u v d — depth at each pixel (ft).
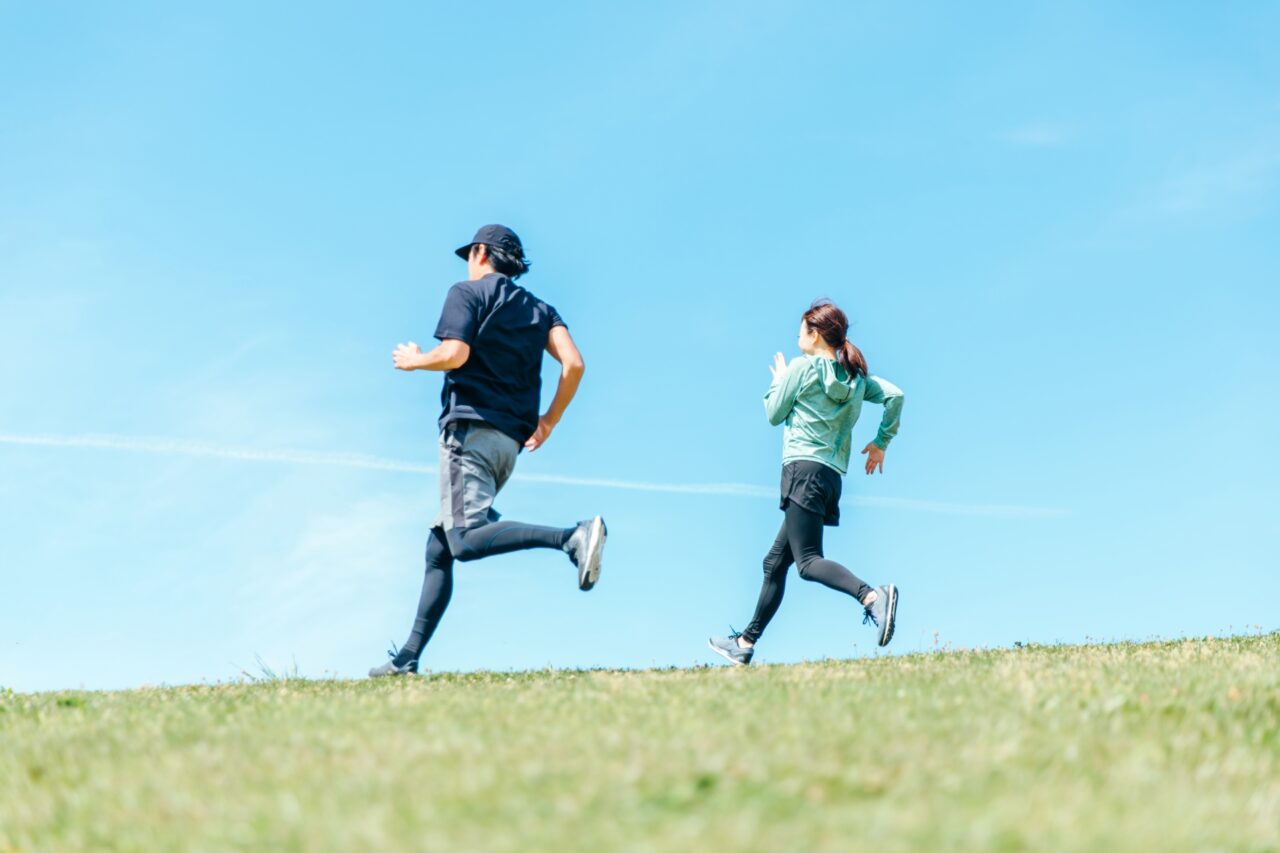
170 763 13.41
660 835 9.80
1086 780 11.91
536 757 12.49
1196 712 15.12
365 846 9.91
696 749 12.61
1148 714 15.03
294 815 10.88
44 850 10.98
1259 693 16.08
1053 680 17.84
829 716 14.66
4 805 12.49
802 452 25.64
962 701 15.79
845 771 11.72
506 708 16.20
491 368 21.76
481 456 21.56
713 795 10.89
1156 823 10.53
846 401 25.72
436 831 10.07
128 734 15.69
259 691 21.61
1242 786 12.36
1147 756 13.06
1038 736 13.57
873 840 9.70
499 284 22.38
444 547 23.25
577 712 15.57
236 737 14.85
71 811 12.05
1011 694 16.51
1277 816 11.32
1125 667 19.75
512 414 21.79
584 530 19.49
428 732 14.25
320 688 21.77
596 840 9.69
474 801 10.89
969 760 12.34
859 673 20.27
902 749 12.61
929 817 10.31
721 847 9.50
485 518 21.62
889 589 23.99
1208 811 11.16
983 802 10.90
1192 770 12.82
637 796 10.82
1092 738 13.61
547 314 22.80
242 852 10.17
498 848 9.57
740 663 26.76
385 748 13.41
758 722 14.20
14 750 14.98
